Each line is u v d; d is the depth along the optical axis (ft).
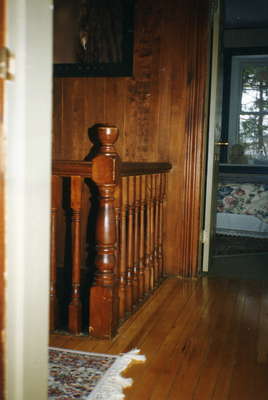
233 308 9.48
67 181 12.37
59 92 12.44
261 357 7.04
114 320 7.80
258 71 22.65
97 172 7.33
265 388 6.04
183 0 11.25
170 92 11.58
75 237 7.82
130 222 8.73
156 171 10.23
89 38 12.03
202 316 8.93
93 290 7.64
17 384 3.62
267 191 18.72
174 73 11.50
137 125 11.91
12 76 3.32
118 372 6.31
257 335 7.98
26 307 3.66
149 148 11.87
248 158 23.08
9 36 3.29
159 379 6.21
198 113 11.41
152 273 10.66
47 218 3.97
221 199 19.29
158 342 7.55
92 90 12.19
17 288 3.54
